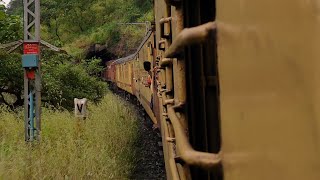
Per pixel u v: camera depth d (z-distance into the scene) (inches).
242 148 40.9
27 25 335.9
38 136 331.3
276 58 32.4
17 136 348.5
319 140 26.6
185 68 95.1
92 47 1764.3
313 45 27.1
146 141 453.4
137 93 734.5
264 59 34.9
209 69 73.9
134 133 447.2
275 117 32.8
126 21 1909.4
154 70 349.7
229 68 45.1
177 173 93.5
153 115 435.8
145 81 545.3
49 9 1868.8
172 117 90.6
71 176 238.8
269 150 34.0
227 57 45.8
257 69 36.6
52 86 568.1
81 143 312.3
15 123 394.9
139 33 1707.7
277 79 32.3
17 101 561.9
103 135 361.1
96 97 711.7
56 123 388.2
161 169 340.8
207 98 76.5
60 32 1898.4
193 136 89.2
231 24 44.0
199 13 81.7
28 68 337.1
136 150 385.7
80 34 1945.1
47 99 569.0
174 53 85.8
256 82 36.9
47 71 628.4
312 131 27.4
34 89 342.6
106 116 485.4
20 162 240.4
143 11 1988.2
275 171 32.9
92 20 1991.9
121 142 370.3
